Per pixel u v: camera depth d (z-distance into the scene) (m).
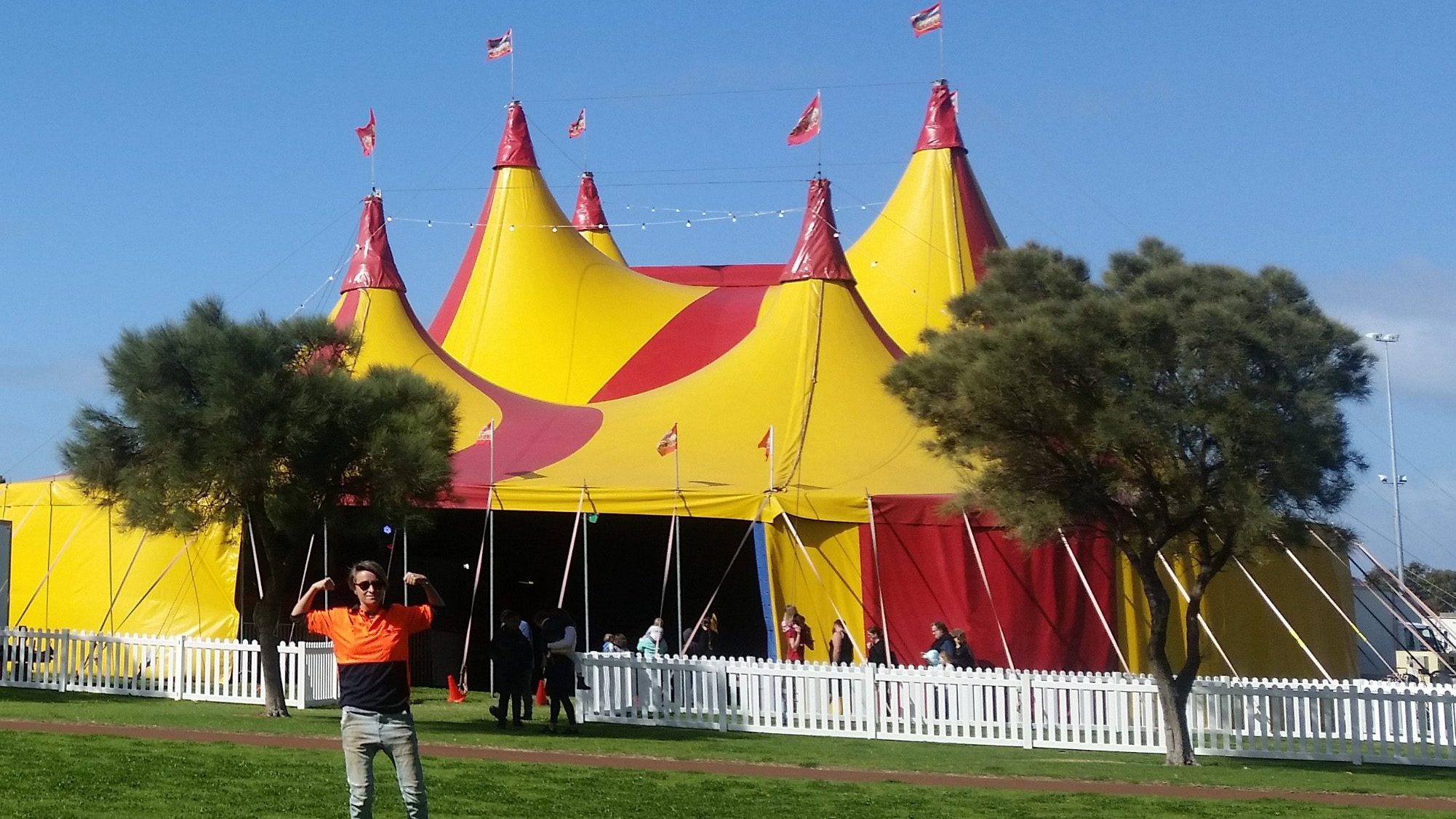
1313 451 15.76
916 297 34.91
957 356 16.88
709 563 33.97
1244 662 24.25
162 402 17.81
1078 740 18.31
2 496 27.53
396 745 8.43
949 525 23.23
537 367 35.62
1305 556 26.22
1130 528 17.25
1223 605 24.19
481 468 25.41
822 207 29.09
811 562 23.16
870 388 26.98
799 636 21.94
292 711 19.84
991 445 16.95
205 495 18.45
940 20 37.12
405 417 18.77
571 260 37.62
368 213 32.09
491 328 36.56
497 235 37.78
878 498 23.41
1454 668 25.02
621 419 27.56
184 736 15.27
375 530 18.64
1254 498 15.63
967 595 23.05
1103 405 16.20
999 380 16.17
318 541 27.34
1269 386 15.91
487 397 29.66
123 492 18.47
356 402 18.36
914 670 18.94
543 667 20.98
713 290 39.69
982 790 13.38
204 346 18.25
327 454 18.31
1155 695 18.16
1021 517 16.73
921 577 23.19
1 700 19.64
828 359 27.33
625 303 37.25
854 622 22.97
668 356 35.59
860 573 23.14
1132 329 15.97
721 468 25.06
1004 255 17.70
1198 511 16.53
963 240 35.50
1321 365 16.16
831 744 18.02
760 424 26.47
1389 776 16.36
